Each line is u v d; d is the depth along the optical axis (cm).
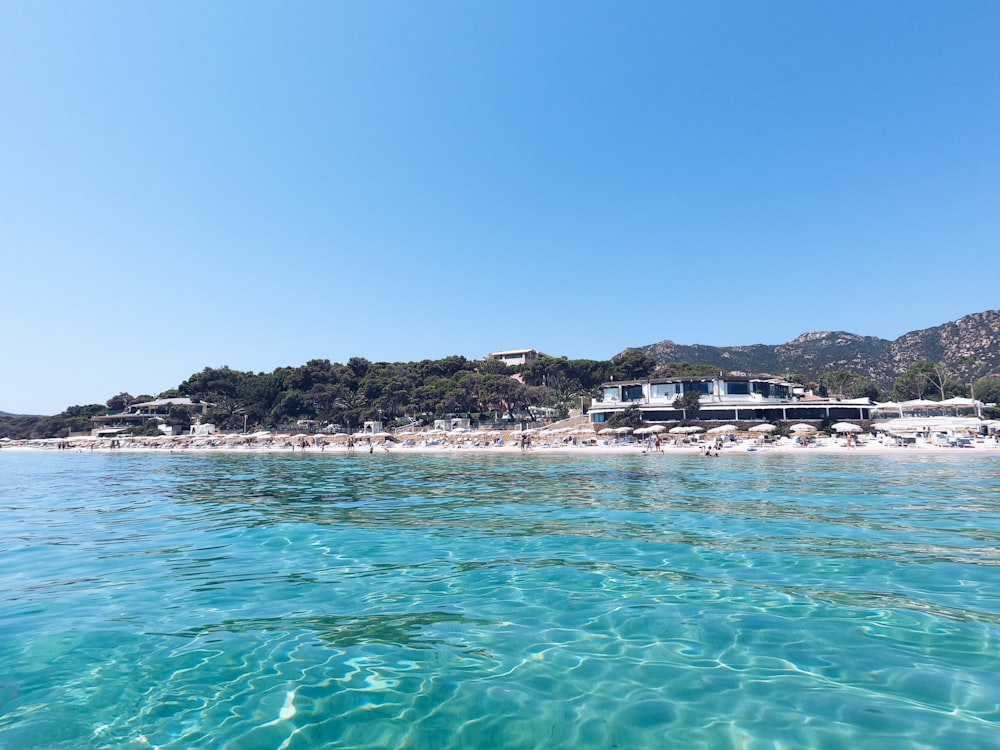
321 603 798
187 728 485
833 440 5188
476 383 8919
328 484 2556
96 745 457
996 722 474
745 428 5953
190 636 680
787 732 465
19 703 525
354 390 10212
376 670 590
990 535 1198
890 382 17750
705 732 468
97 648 646
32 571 982
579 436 6469
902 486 2138
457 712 508
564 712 505
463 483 2502
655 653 623
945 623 692
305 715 505
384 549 1138
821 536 1199
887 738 453
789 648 628
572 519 1457
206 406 10988
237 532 1339
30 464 5019
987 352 16562
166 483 2709
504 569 966
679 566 971
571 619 726
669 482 2370
